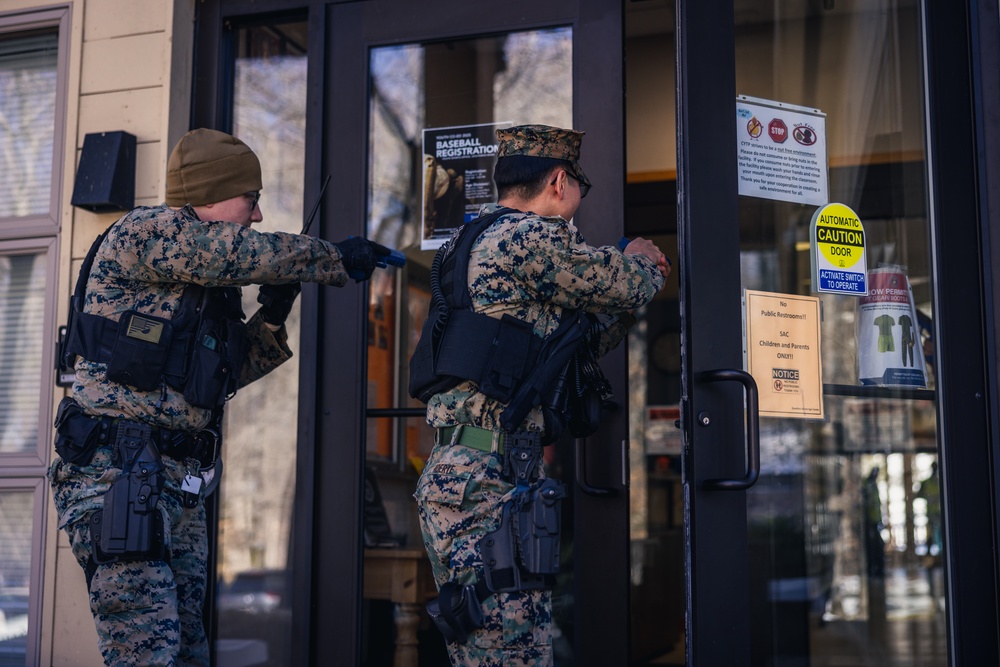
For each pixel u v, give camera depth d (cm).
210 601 333
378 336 332
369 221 337
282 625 330
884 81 288
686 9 268
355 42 343
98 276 253
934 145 287
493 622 215
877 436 274
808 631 262
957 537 273
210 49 355
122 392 246
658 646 576
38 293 358
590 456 304
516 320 226
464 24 333
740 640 250
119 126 346
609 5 320
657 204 518
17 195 363
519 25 328
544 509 217
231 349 262
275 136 353
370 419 330
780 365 267
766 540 265
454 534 221
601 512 303
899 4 291
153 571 242
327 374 331
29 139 365
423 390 234
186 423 252
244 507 337
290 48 355
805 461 269
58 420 249
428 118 337
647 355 694
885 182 284
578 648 300
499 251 227
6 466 344
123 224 253
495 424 225
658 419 647
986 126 285
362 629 323
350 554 323
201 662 271
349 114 341
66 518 243
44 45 368
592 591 301
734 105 269
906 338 280
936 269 284
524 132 244
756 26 277
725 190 264
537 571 213
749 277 266
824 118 281
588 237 312
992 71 286
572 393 233
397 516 326
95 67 351
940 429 279
